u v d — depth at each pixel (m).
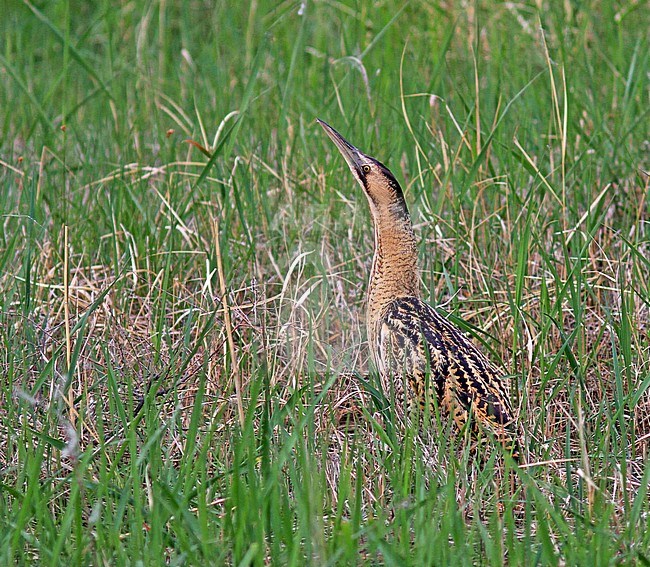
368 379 10.14
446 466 8.35
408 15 18.16
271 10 19.73
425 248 11.23
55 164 14.15
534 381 9.87
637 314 10.47
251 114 15.19
